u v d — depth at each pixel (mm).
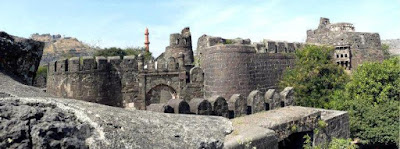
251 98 12867
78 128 3398
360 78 28406
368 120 23922
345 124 14930
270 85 26688
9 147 2930
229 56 23672
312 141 12391
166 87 26375
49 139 3096
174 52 38625
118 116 4047
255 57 25406
